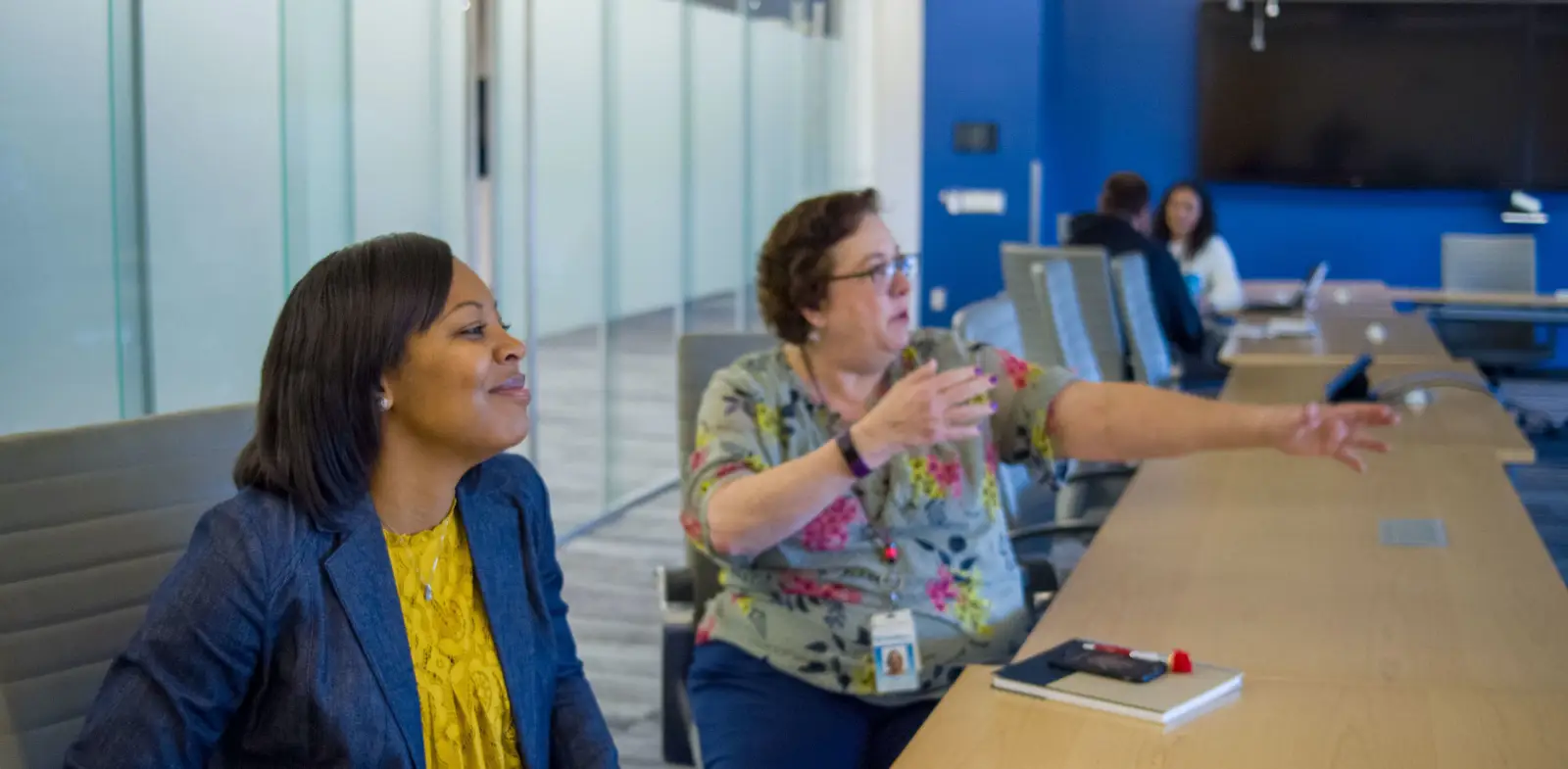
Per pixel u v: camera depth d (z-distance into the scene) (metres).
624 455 6.37
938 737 1.69
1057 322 4.66
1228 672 1.87
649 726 3.82
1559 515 6.41
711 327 7.27
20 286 3.27
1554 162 10.00
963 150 10.13
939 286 10.30
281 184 4.06
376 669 1.56
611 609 4.93
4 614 1.60
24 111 3.26
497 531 1.73
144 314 3.61
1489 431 3.76
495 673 1.69
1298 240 10.57
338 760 1.54
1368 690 1.84
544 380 5.60
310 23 4.14
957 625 2.36
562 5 5.61
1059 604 2.24
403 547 1.64
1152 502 2.97
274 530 1.52
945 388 2.09
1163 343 6.28
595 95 5.91
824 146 9.15
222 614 1.48
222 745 1.55
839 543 2.34
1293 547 2.59
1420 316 7.00
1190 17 10.52
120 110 3.52
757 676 2.37
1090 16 10.66
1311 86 10.30
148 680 1.47
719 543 2.25
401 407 1.60
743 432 2.38
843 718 2.31
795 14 8.44
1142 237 6.59
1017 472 3.68
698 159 7.02
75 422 3.43
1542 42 9.92
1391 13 10.11
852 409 2.46
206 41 3.77
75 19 3.38
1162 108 10.65
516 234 5.35
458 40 4.89
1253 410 2.33
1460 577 2.39
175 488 1.76
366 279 1.57
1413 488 3.08
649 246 6.49
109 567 1.69
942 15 10.05
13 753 1.58
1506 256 9.20
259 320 4.00
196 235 3.76
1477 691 1.84
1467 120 10.10
